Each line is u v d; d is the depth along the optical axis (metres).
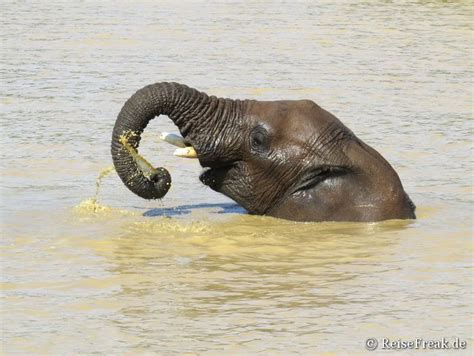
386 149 21.44
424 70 30.67
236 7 43.91
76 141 21.62
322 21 40.28
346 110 25.12
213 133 16.09
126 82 28.09
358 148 16.28
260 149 16.14
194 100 16.05
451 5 45.44
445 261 14.15
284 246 14.83
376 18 41.22
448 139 22.39
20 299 12.51
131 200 17.41
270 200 16.30
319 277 13.42
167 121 23.80
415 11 43.47
